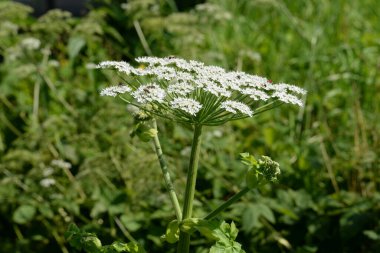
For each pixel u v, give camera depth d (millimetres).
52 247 1030
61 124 1131
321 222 994
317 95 1352
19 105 1271
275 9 1806
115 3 1630
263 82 649
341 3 1770
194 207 983
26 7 1315
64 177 1105
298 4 1889
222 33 1701
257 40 1692
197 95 619
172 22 1343
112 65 636
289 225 1020
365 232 944
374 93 1386
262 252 982
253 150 1170
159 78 630
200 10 1484
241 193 610
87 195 1051
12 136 1242
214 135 1113
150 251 960
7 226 1102
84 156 1109
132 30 1557
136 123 661
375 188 1105
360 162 1116
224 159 1084
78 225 1051
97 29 1296
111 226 990
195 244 972
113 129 1125
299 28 1697
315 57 1514
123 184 1067
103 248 621
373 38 1524
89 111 1180
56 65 1300
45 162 1111
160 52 1445
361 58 1434
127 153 1082
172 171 1017
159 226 985
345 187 1136
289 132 1267
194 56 1318
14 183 1057
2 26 1280
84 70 1398
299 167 1117
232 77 641
